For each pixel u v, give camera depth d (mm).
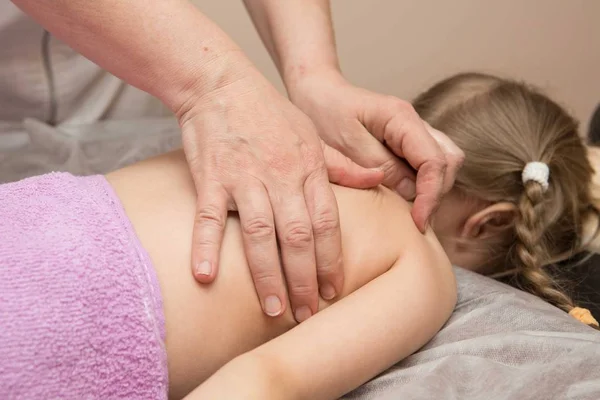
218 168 672
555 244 1081
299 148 692
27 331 556
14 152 1433
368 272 747
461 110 1063
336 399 680
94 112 1541
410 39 1889
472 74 1165
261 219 651
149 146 1500
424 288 738
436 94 1120
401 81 1928
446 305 783
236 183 667
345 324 673
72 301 579
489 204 1022
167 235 677
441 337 789
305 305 695
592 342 748
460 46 1939
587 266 1096
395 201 828
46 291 576
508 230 1049
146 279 630
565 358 721
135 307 604
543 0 1949
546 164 1022
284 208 665
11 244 600
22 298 568
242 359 619
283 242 662
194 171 693
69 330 569
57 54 1438
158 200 711
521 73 2020
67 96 1482
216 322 669
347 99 876
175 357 657
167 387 631
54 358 561
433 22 1889
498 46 1979
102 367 583
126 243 634
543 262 1057
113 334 589
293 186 673
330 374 646
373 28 1847
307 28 968
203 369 676
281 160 678
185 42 692
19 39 1371
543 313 828
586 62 2074
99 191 703
